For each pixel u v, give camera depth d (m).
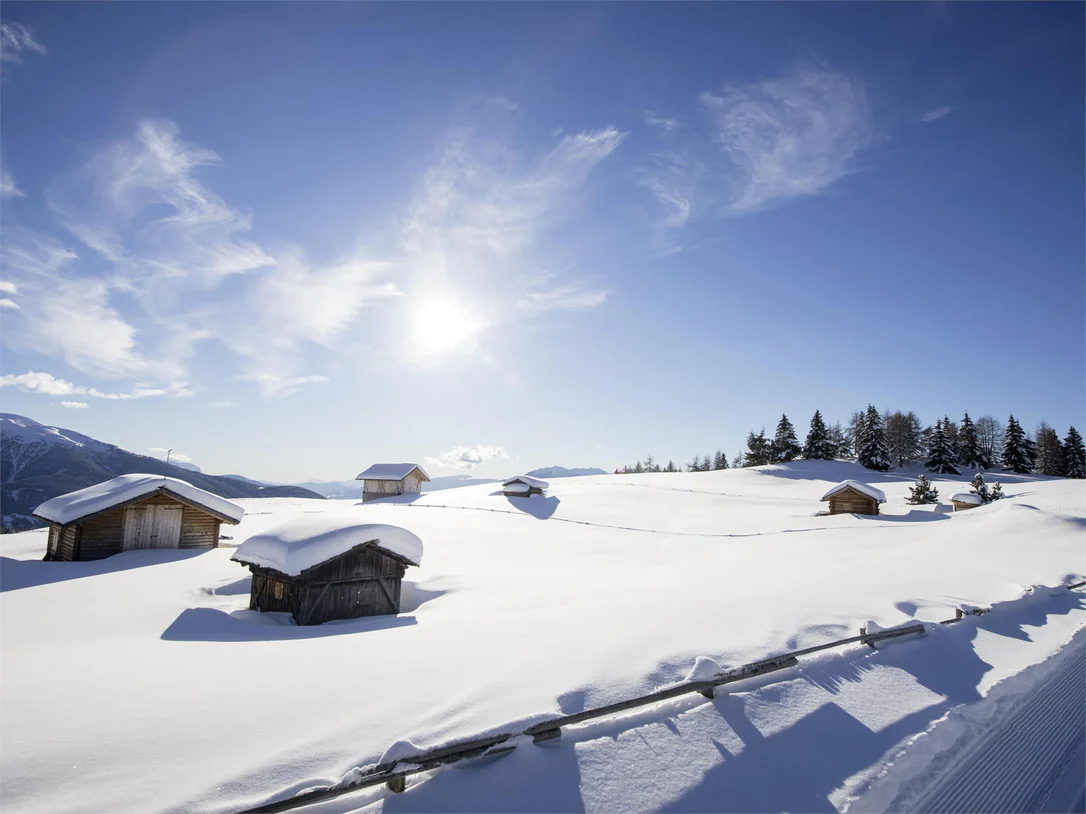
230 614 14.52
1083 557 20.23
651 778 5.62
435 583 20.17
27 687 7.64
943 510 51.47
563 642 9.01
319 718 6.42
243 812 4.49
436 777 5.25
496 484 72.38
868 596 13.18
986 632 11.38
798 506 54.66
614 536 38.56
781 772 5.99
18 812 4.61
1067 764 6.86
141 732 6.05
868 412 91.38
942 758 6.72
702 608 11.23
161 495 25.11
